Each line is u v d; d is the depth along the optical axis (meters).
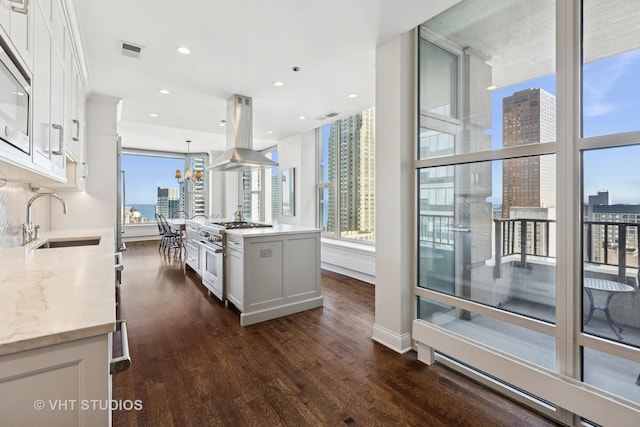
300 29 2.42
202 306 3.53
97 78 3.36
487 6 2.05
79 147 2.96
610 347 1.52
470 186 2.16
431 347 2.27
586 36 1.59
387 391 1.97
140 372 2.17
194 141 7.45
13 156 1.14
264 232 3.21
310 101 4.18
